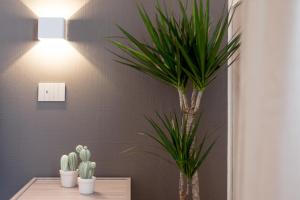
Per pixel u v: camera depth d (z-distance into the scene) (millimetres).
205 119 1845
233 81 1794
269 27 1280
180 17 1841
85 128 1846
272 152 1245
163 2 1839
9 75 1838
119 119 1849
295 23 1144
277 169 1208
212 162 1846
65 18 1841
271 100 1259
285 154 1172
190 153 1512
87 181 1477
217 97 1841
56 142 1847
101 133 1850
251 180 1453
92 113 1849
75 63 1849
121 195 1474
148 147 1849
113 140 1853
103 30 1847
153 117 1852
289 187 1154
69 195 1465
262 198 1329
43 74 1842
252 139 1444
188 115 1558
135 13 1853
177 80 1562
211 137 1844
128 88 1851
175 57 1498
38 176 1839
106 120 1852
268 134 1279
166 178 1851
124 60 1838
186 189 1604
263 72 1331
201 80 1540
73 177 1597
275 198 1218
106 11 1848
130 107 1852
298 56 1134
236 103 1741
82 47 1851
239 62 1664
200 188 1848
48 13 1840
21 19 1837
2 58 1838
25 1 1835
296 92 1141
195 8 1483
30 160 1842
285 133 1174
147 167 1850
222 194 1852
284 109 1180
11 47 1838
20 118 1840
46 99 1837
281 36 1195
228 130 1850
